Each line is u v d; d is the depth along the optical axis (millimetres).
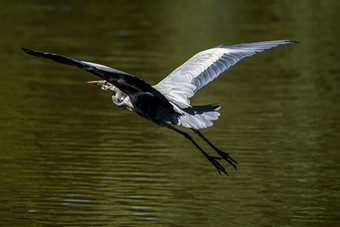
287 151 13867
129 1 31594
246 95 18172
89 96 18094
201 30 25359
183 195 11500
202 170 12898
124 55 21578
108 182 12047
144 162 13250
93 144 14172
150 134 15133
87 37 24094
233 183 12227
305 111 16781
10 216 10375
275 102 17531
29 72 20250
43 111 16469
